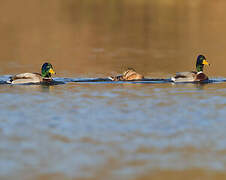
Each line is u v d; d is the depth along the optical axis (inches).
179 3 1995.6
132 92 736.3
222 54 1114.7
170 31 1450.5
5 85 802.8
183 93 729.6
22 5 1941.4
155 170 419.8
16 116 593.9
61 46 1224.8
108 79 852.6
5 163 435.2
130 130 532.1
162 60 1057.5
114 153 460.1
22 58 1075.3
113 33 1422.2
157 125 551.5
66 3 2004.2
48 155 454.6
